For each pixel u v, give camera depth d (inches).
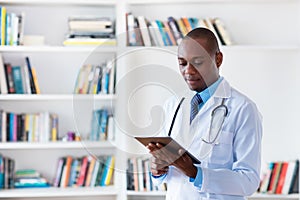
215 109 69.7
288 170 143.0
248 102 85.4
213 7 152.3
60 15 152.7
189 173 76.4
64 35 152.6
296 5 152.6
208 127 68.2
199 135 67.8
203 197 83.2
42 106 152.3
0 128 143.9
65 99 149.4
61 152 152.4
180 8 152.3
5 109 150.9
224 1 149.3
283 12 152.9
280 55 151.3
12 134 144.8
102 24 143.4
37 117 145.8
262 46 142.9
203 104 67.9
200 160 69.4
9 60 150.3
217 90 71.6
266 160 150.9
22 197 146.4
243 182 81.6
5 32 142.3
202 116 67.8
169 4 152.1
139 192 138.9
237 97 85.7
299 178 143.3
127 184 140.6
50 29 152.4
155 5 151.8
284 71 151.3
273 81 151.2
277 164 143.5
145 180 139.9
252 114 84.6
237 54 150.9
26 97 141.5
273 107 151.3
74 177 146.1
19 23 143.9
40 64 152.3
